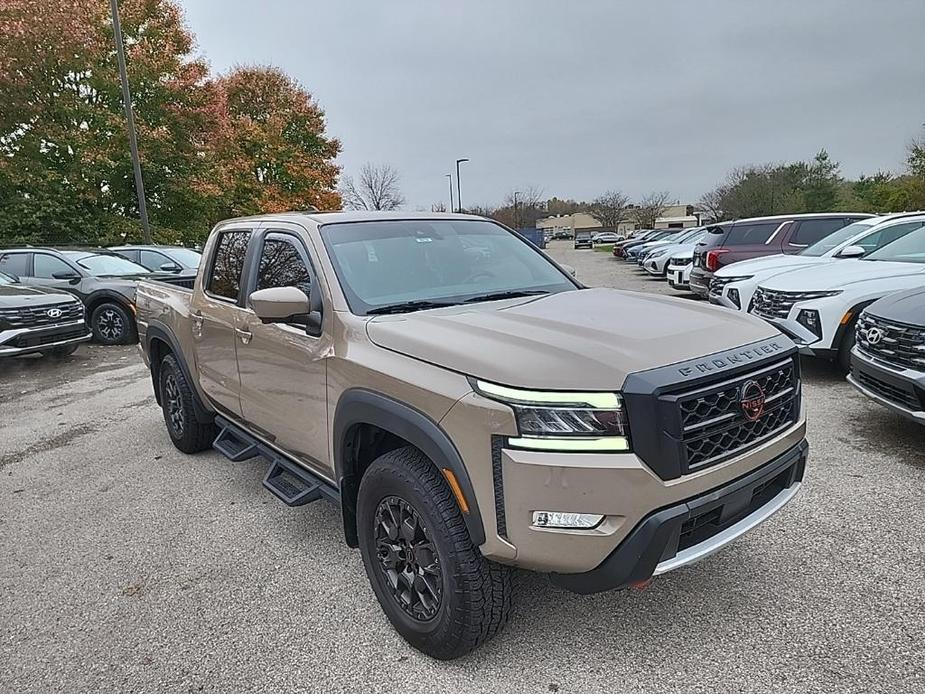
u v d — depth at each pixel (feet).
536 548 6.97
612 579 6.98
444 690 7.75
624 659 8.12
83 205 66.74
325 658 8.48
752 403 7.62
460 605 7.64
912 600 9.00
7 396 25.09
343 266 10.19
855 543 10.59
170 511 13.37
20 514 13.62
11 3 60.03
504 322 8.46
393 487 8.27
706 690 7.52
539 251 13.08
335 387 9.30
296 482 11.37
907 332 13.50
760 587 9.49
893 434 15.65
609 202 280.31
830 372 22.17
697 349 7.57
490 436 7.01
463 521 7.59
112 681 8.24
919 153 129.39
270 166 102.58
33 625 9.57
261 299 9.12
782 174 174.81
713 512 7.52
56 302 29.48
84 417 21.34
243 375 12.30
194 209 75.41
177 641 8.99
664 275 64.75
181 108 71.56
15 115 62.18
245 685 8.04
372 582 9.09
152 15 72.18
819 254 28.50
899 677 7.54
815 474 13.41
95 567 11.19
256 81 111.45
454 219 12.75
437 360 7.76
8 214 62.28
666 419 6.85
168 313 15.85
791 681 7.57
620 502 6.74
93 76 65.82
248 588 10.27
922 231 22.12
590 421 6.77
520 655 8.29
